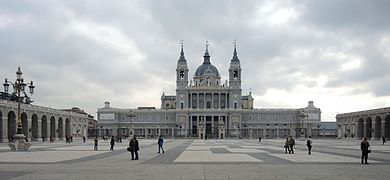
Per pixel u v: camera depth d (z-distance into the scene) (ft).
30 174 91.40
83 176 87.92
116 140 413.18
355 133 541.75
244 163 121.19
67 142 366.84
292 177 86.53
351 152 188.44
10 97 472.44
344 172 96.27
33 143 343.05
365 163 119.75
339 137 613.11
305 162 125.39
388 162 126.11
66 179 82.89
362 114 516.32
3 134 351.67
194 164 117.70
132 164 118.21
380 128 476.95
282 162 125.18
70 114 542.98
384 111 449.48
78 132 584.40
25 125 404.57
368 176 88.69
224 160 133.49
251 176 88.12
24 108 392.88
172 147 253.85
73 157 149.69
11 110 369.09
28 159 137.80
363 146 120.06
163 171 97.91
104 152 187.42
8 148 229.04
